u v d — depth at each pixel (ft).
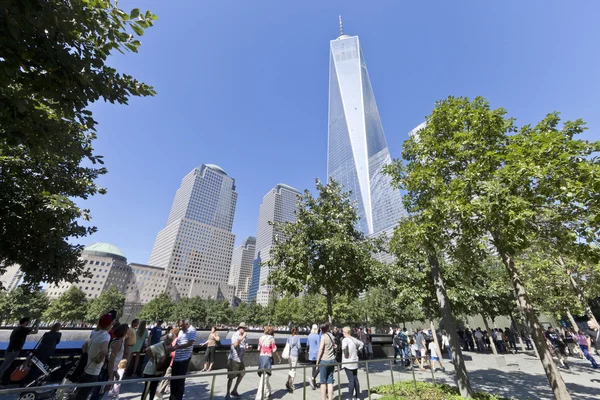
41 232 25.45
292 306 242.37
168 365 19.36
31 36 9.11
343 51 552.00
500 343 70.59
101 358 14.89
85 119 11.45
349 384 20.85
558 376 18.49
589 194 14.70
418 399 20.65
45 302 172.96
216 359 33.91
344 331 23.31
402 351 47.65
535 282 57.82
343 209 44.11
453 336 23.48
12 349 21.70
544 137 17.08
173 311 242.37
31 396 17.34
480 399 20.44
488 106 23.17
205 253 517.55
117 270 379.14
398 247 27.94
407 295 46.44
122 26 10.98
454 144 22.74
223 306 254.68
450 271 49.70
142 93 12.41
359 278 43.32
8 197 22.72
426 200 23.29
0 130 10.33
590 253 17.58
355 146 436.35
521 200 15.10
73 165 28.50
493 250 23.18
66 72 10.07
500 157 17.99
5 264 27.04
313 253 38.70
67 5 10.10
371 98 522.47
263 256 615.98
